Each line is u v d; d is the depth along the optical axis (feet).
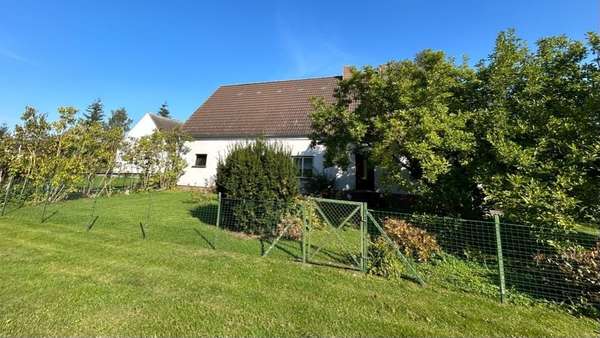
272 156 27.30
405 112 24.59
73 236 24.16
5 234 24.17
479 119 23.56
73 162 41.39
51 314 12.09
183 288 15.19
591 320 13.24
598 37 20.63
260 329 11.69
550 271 15.81
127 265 18.13
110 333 10.98
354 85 32.40
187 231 26.99
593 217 17.61
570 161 18.51
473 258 19.99
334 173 50.88
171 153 58.80
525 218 17.87
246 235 26.22
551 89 22.27
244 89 74.69
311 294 15.08
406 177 26.99
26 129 38.29
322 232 26.30
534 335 11.98
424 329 12.15
